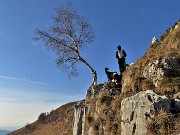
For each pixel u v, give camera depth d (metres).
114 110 19.42
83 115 26.33
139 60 23.67
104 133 19.19
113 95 22.41
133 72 21.75
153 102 12.89
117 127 18.22
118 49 25.70
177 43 21.80
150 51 24.02
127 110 14.08
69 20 31.91
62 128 60.31
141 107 13.26
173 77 18.33
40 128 82.12
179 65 19.12
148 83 19.19
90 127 21.75
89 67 29.91
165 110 12.78
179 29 23.09
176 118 12.34
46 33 32.03
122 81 23.48
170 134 11.96
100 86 26.06
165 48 22.84
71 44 31.73
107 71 25.75
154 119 12.58
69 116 62.38
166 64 18.92
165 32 26.70
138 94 13.85
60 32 31.92
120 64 25.44
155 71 19.05
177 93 16.36
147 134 12.53
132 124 13.53
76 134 26.42
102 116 20.08
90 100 25.14
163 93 17.14
